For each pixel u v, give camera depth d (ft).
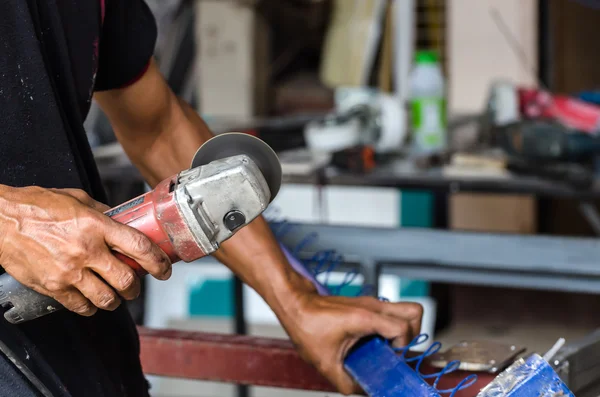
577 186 6.89
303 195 13.23
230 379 4.00
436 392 2.69
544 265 4.88
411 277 5.19
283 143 8.82
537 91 9.08
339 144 8.41
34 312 2.46
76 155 2.98
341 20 12.50
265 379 3.96
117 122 3.61
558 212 13.26
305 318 3.31
